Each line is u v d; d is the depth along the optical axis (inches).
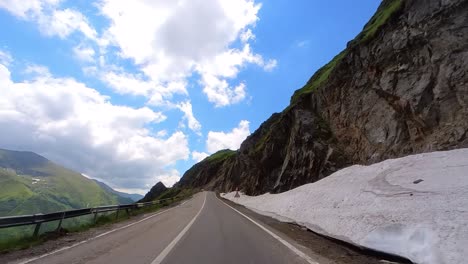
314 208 705.6
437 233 313.6
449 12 927.0
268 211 1032.8
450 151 622.8
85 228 610.2
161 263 305.1
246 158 3339.1
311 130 1461.6
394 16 1174.3
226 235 505.0
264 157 2037.4
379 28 1245.7
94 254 348.5
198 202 1736.0
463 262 260.4
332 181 863.7
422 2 1038.4
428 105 890.7
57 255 346.9
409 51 1034.7
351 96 1325.0
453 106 821.9
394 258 328.8
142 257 331.6
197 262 313.4
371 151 1083.3
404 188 511.5
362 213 482.9
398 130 991.0
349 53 1428.4
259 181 2005.4
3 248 394.6
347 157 1227.9
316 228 562.3
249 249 386.9
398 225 371.2
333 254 364.2
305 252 371.2
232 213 983.6
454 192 403.2
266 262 319.3
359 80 1300.4
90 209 700.7
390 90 1070.4
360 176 756.6
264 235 513.7
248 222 718.5
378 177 655.1
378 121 1099.3
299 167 1424.7
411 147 911.0
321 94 1595.7
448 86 850.8
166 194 5354.3
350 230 450.9
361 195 584.4
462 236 290.5
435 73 904.9
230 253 360.8
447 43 896.3
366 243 379.2
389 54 1126.4
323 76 2110.0
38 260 322.7
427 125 880.3
